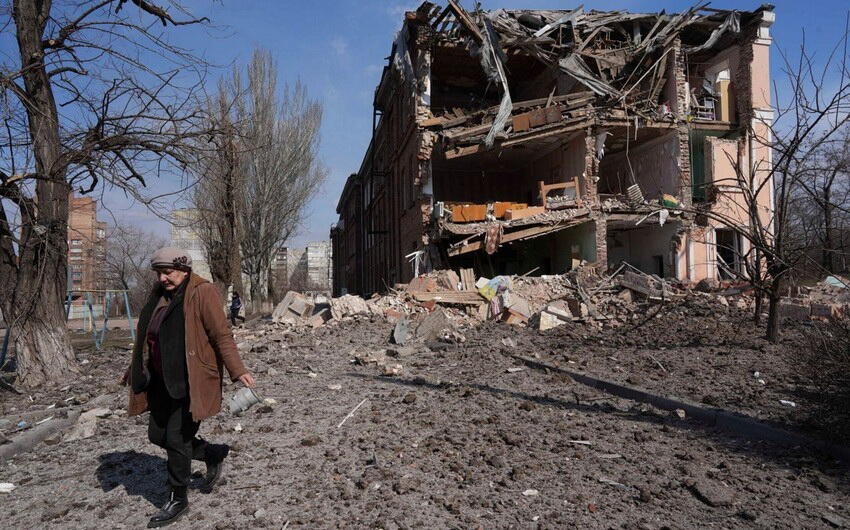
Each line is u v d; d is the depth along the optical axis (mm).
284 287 70438
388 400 6941
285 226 30328
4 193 8508
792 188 8562
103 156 9023
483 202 27422
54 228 8938
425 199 20828
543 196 20484
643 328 12797
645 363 8883
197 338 3547
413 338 12188
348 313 14820
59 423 6258
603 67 21750
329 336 12836
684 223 21078
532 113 20328
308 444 5184
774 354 8969
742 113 22094
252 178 28266
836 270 8492
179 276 3613
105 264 40938
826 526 3510
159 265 3516
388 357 10508
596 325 13734
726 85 22562
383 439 5293
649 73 22188
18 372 8773
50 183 8859
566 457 4773
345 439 5340
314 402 6961
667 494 3990
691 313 13914
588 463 4625
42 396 7996
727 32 22375
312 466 4605
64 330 9227
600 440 5227
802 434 4945
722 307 14352
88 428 5902
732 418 5461
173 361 3504
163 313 3564
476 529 3459
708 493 3920
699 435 5379
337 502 3881
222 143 10297
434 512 3709
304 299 15719
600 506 3814
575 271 17719
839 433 4805
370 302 15773
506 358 9984
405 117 23797
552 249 24156
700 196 22375
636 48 21828
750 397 6344
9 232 8766
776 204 9273
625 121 20844
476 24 20328
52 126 8766
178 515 3615
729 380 7383
